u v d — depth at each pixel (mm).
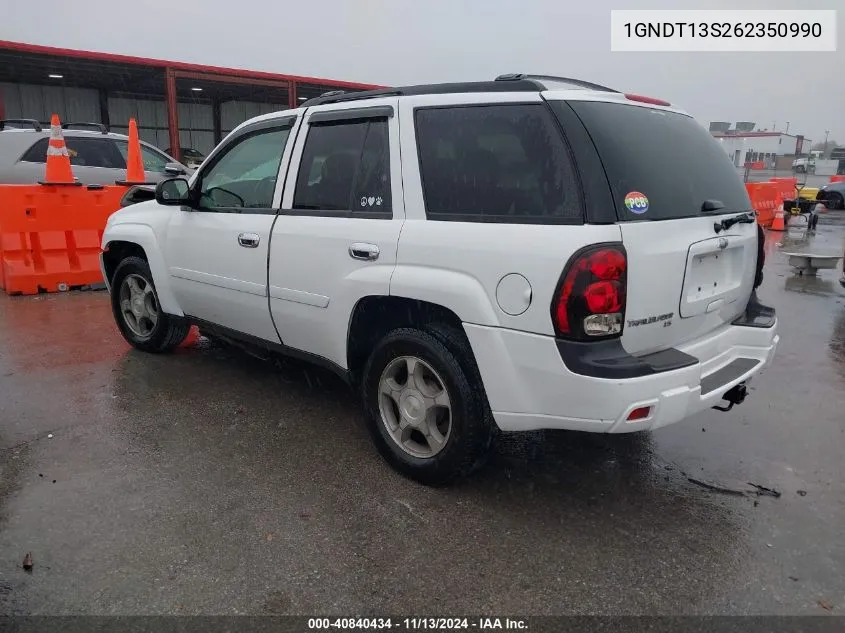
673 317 2971
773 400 4664
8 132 9766
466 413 3100
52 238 7785
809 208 16547
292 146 3943
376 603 2529
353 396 4637
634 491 3379
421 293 3139
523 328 2828
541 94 2943
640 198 2838
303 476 3484
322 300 3668
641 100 3266
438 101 3248
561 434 4066
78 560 2746
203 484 3383
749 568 2773
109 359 5336
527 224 2852
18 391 4609
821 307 7629
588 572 2730
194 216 4602
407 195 3289
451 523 3062
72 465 3557
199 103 32875
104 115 29859
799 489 3434
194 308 4777
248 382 4863
